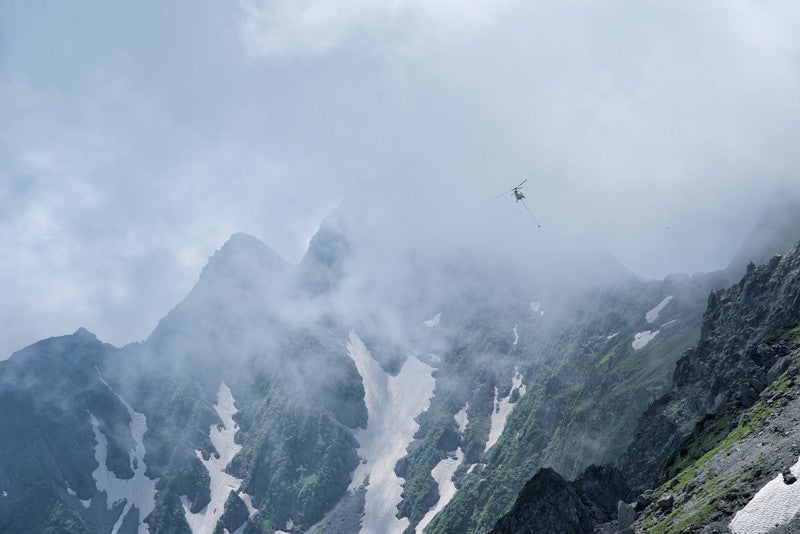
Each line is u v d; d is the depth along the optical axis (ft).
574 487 478.18
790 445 323.37
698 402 615.16
